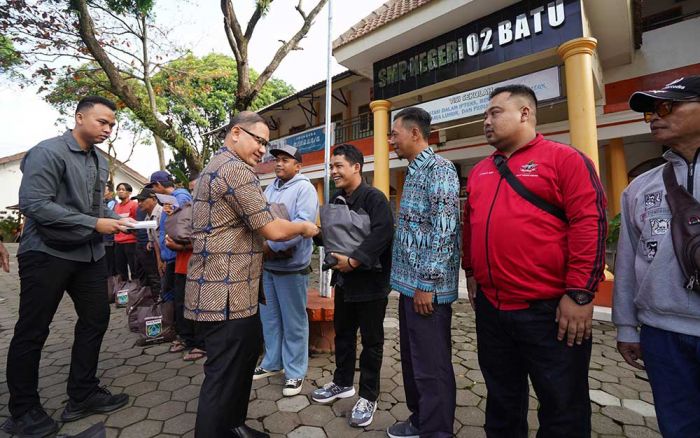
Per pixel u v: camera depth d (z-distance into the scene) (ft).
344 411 7.66
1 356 11.09
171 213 10.91
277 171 8.92
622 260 4.85
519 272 4.93
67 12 19.74
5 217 79.00
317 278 23.61
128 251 18.84
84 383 7.50
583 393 4.70
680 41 20.94
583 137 14.61
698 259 3.72
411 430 6.62
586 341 4.66
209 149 52.44
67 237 6.91
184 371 9.75
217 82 55.11
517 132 5.18
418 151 6.40
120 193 18.84
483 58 17.95
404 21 19.35
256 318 5.96
